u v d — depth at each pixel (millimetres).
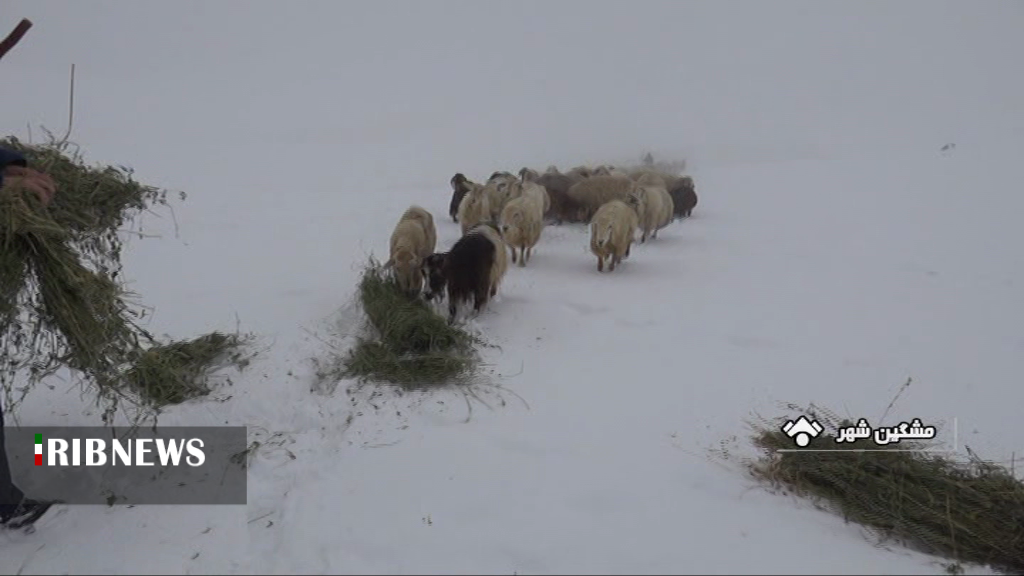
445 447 4199
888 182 16984
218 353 5199
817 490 3824
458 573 3166
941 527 3535
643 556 3287
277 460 4066
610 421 4613
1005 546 3420
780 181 17859
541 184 11242
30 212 3355
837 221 12305
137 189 4355
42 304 3545
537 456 4137
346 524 3488
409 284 6309
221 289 7086
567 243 9945
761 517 3625
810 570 3219
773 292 7707
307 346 5508
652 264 8953
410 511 3598
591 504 3680
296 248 9094
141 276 7535
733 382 5297
